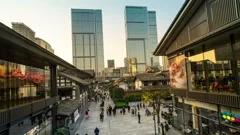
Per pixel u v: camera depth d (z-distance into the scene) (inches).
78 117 1482.5
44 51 641.0
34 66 679.1
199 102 654.5
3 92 474.9
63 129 840.9
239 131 463.5
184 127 765.9
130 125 1208.8
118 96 2209.6
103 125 1238.9
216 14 535.8
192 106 708.7
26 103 595.8
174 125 875.4
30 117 602.9
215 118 567.8
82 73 2400.3
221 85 523.8
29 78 633.6
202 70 617.3
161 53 959.6
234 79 471.5
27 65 622.5
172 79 863.1
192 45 610.2
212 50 560.4
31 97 641.0
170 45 866.8
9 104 498.3
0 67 468.4
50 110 836.0
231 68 482.0
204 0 588.1
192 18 665.0
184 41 727.7
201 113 650.2
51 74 871.7
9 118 459.2
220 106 540.7
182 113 788.0
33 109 605.0
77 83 1571.1
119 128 1146.0
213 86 561.0
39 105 658.8
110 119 1421.0
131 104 2121.1
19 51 565.0
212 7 553.3
